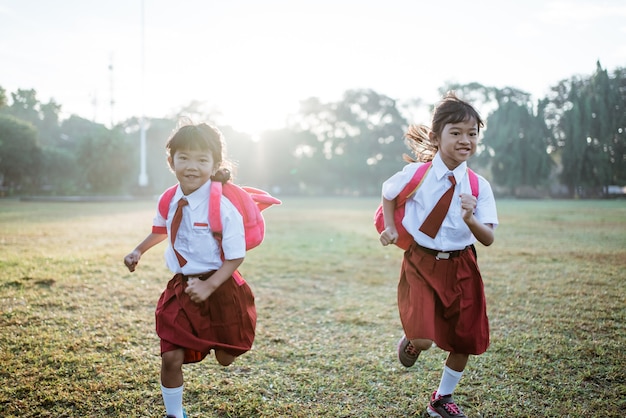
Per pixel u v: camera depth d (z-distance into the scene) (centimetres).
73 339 325
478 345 237
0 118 4169
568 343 337
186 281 220
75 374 273
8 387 254
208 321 219
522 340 344
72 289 458
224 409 240
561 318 398
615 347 328
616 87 3866
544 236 1000
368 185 5244
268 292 489
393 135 5225
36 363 284
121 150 3747
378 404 251
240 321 224
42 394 248
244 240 217
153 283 498
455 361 239
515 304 444
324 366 298
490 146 4409
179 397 216
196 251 216
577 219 1493
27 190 3900
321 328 375
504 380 279
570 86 4141
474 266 244
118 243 797
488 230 233
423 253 245
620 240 928
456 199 241
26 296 424
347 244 866
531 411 244
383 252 772
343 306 440
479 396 260
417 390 268
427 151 266
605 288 507
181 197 221
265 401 250
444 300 237
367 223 1339
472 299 241
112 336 335
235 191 223
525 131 4300
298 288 510
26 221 1199
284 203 2909
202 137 213
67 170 4922
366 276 579
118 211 1692
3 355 294
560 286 518
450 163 244
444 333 239
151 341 330
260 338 348
